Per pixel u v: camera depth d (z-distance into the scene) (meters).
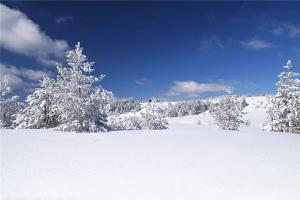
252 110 120.44
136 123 36.84
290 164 11.88
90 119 25.34
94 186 8.09
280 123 37.12
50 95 31.94
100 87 26.25
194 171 10.09
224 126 40.53
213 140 19.77
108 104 26.78
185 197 7.45
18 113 35.78
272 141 20.56
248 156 13.39
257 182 8.95
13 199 6.95
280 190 8.22
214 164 11.34
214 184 8.61
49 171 9.52
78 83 25.39
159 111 38.16
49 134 20.95
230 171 10.25
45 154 12.33
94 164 10.73
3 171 9.27
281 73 37.41
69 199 7.06
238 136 23.86
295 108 36.38
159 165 10.88
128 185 8.28
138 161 11.48
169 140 18.83
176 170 10.16
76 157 11.92
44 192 7.48
